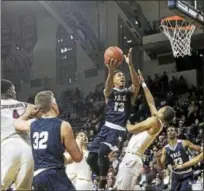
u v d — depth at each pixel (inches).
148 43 1053.2
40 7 1314.0
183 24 501.4
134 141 283.1
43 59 1312.7
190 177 339.0
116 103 269.7
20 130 224.8
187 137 717.9
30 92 1323.8
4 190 237.6
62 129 199.2
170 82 1002.1
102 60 1194.6
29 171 237.3
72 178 346.6
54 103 210.1
